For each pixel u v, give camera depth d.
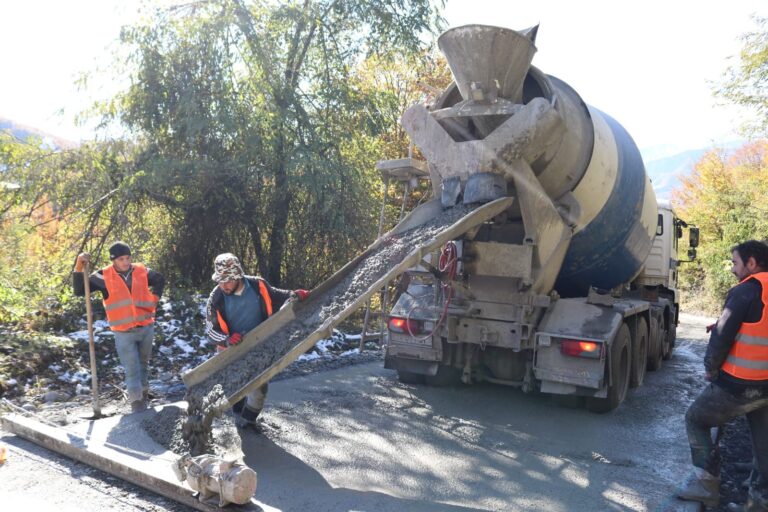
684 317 21.50
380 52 13.36
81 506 3.56
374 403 6.36
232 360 4.62
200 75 11.96
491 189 5.68
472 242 6.20
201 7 12.20
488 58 5.69
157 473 3.77
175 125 11.84
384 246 5.82
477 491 4.11
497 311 6.34
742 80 17.09
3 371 6.21
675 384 8.30
